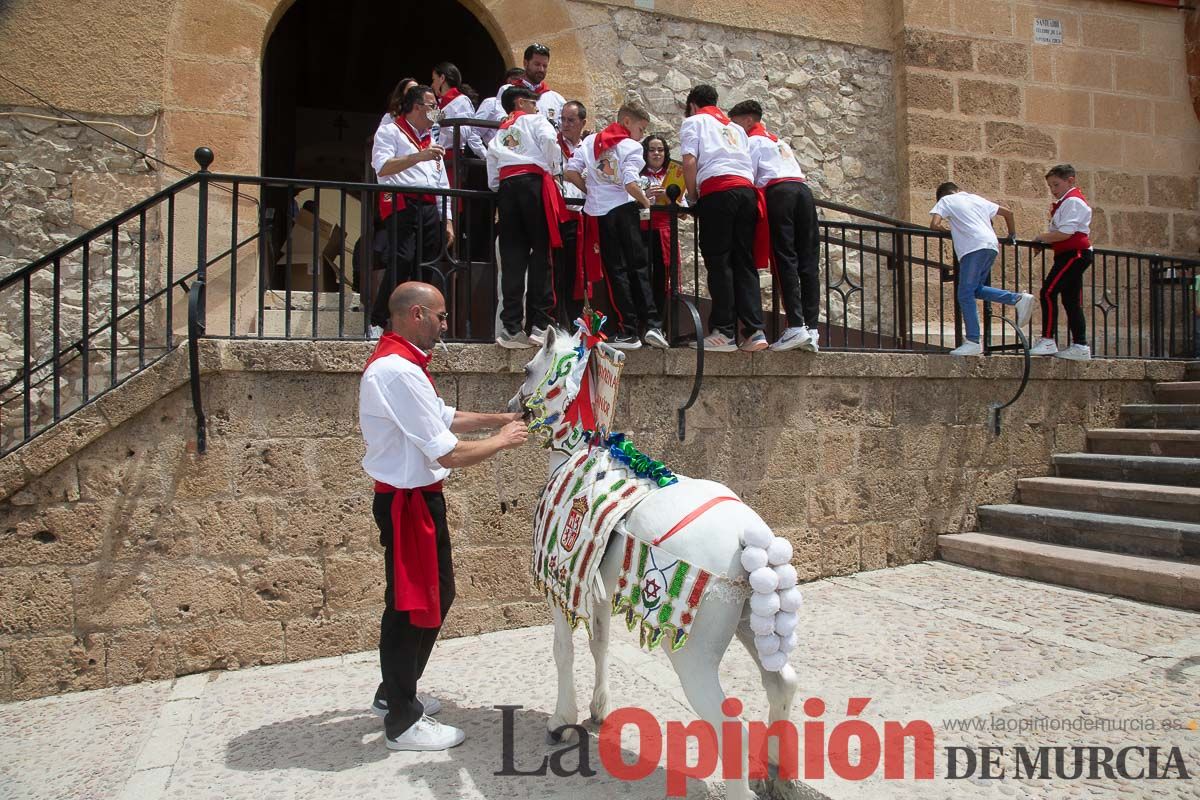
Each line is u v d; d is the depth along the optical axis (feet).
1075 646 14.56
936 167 28.86
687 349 18.16
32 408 20.21
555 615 11.58
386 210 18.25
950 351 22.30
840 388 20.18
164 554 14.97
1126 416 24.02
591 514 10.12
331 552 15.89
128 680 14.74
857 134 28.68
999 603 17.37
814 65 28.30
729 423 18.88
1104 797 9.50
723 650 9.11
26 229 20.54
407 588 11.19
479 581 16.81
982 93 29.55
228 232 21.79
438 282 18.53
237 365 15.19
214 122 21.85
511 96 17.15
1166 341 31.55
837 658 14.39
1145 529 18.31
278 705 13.48
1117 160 31.35
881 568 20.61
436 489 11.80
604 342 11.53
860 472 20.42
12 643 14.24
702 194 18.24
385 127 18.34
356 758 11.43
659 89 26.35
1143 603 16.93
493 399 16.93
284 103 40.88
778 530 19.38
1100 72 31.22
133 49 21.39
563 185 18.93
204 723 12.80
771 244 18.99
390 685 11.55
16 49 20.66
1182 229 32.12
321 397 15.85
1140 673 13.23
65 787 10.84
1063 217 23.02
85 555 14.60
